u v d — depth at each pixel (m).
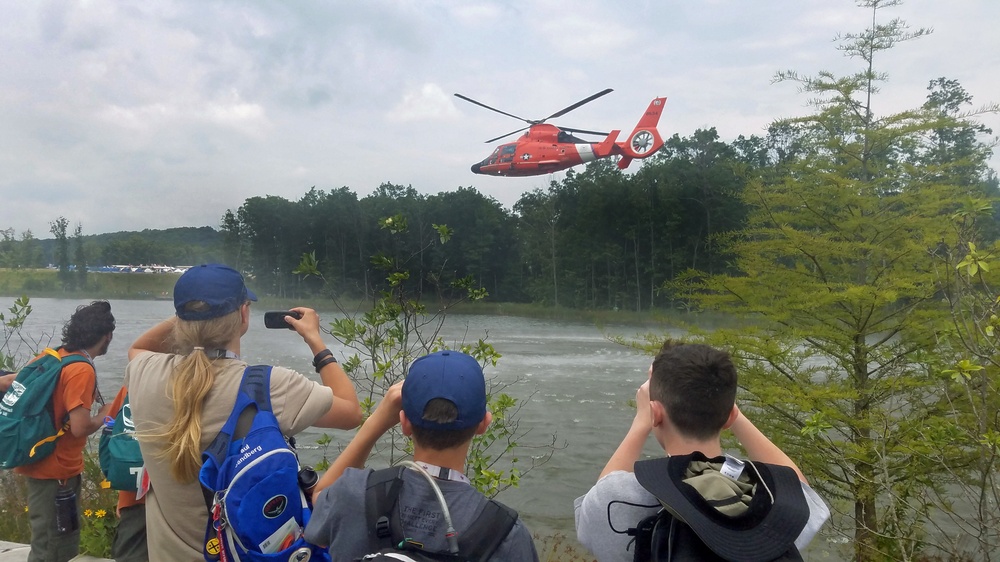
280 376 2.28
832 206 7.59
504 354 30.16
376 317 4.60
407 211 87.50
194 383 2.16
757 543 1.62
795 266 7.88
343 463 2.11
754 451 2.12
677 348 2.10
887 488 5.21
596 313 66.75
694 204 71.25
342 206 87.88
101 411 4.25
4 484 6.74
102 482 5.50
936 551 6.32
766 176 8.08
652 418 2.09
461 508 1.80
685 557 1.68
